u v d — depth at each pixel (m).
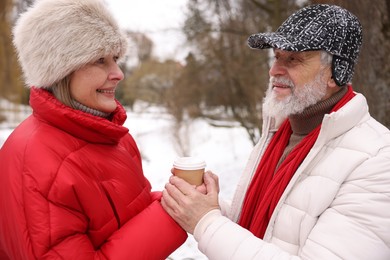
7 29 13.36
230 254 1.53
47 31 1.47
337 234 1.44
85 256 1.48
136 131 16.39
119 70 1.63
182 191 1.68
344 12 1.69
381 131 1.64
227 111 13.22
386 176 1.47
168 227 1.65
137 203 1.69
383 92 3.80
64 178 1.46
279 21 8.51
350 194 1.49
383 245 1.42
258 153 2.08
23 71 1.62
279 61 1.77
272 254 1.50
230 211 2.08
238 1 10.30
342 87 1.76
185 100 13.07
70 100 1.58
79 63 1.48
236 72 10.40
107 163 1.61
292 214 1.62
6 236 1.54
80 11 1.50
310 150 1.69
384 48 3.75
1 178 1.54
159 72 18.98
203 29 10.31
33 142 1.51
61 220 1.45
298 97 1.72
